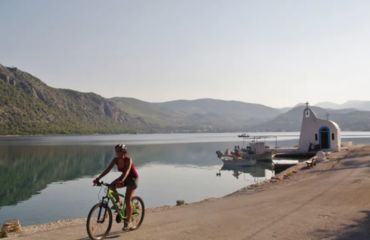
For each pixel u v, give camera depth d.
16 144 144.25
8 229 12.98
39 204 30.92
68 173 54.72
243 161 62.28
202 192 35.38
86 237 10.01
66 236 10.16
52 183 44.66
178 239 9.58
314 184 22.62
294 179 27.38
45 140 196.62
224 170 56.41
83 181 46.09
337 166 33.81
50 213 27.11
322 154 44.34
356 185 20.44
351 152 50.41
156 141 186.00
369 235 9.88
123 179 9.95
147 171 54.84
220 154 69.12
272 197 18.22
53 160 75.75
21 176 51.66
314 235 9.95
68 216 26.00
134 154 91.69
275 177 29.70
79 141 182.88
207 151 103.56
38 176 51.53
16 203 31.58
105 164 67.75
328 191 18.89
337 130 60.47
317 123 62.66
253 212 13.76
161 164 65.94
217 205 16.48
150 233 10.24
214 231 10.51
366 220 11.76
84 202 31.62
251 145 71.19
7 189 40.28
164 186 39.44
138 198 10.91
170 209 16.45
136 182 10.34
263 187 24.61
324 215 12.70
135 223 10.77
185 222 11.90
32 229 13.58
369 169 28.73
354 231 10.32
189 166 62.44
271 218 12.41
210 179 45.78
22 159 77.88
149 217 12.98
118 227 11.05
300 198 17.12
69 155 88.44
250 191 23.48
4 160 75.50
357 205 14.60
